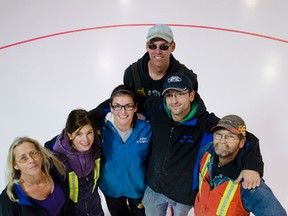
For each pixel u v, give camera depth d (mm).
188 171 2801
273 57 6164
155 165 2939
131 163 2975
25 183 2463
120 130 2869
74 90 5539
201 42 6609
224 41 6629
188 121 2691
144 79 3473
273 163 4383
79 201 2910
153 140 2916
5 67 6055
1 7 7789
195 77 3594
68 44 6676
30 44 6676
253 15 7398
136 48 6488
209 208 2564
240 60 6109
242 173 2354
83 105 5246
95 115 3012
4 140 4648
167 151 2822
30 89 5555
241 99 5293
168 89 2561
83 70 5977
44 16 7559
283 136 4734
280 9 7543
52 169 2645
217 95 5371
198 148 2732
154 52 3240
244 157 2400
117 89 2775
